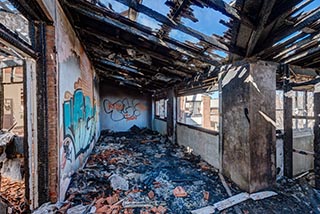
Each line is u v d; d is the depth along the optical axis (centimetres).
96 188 319
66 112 299
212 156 453
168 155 566
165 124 855
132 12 258
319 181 331
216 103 758
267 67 323
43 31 241
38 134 241
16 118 659
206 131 484
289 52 288
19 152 383
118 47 438
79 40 403
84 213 246
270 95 326
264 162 321
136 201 286
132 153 586
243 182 326
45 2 203
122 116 1081
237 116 342
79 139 404
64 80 288
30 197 231
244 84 323
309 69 398
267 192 314
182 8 219
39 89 241
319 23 211
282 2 182
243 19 210
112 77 868
